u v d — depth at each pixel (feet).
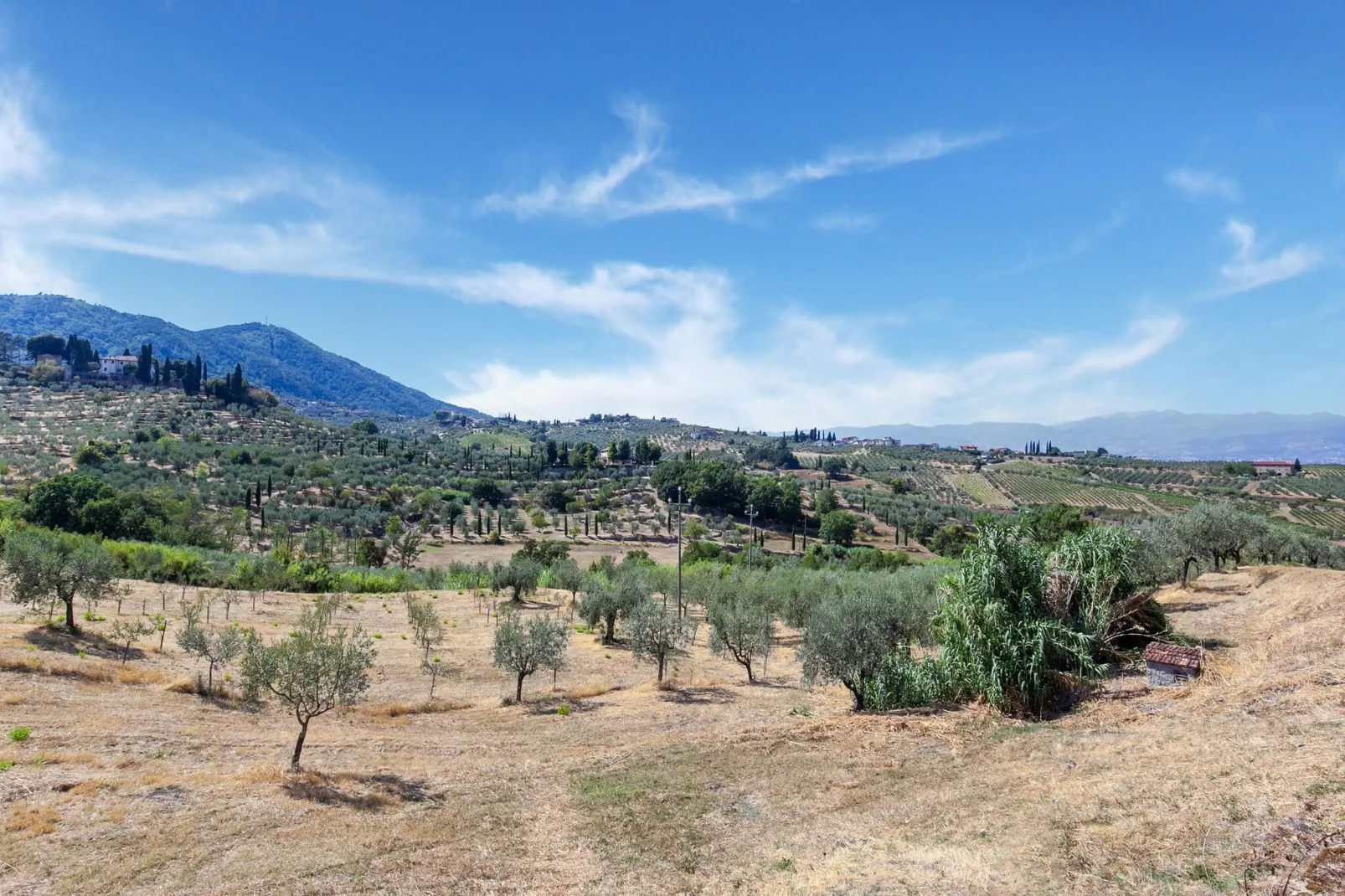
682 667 126.72
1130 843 36.04
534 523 428.15
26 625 112.88
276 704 91.61
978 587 76.07
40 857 43.70
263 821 51.13
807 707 92.48
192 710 83.92
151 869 43.16
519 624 109.40
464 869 44.60
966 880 35.81
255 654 67.10
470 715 93.35
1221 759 45.55
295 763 65.46
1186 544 142.92
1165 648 72.13
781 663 131.54
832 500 485.97
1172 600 120.37
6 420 528.63
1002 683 72.79
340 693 67.15
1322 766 39.45
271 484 411.54
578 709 95.91
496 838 49.85
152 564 195.72
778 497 460.14
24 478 353.10
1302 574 118.52
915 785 54.60
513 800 58.13
